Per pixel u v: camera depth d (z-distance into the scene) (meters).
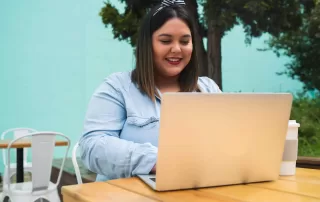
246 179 1.09
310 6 4.66
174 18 1.51
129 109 1.46
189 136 0.95
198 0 4.46
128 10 4.31
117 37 4.45
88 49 4.93
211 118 0.96
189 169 0.99
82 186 1.04
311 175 1.26
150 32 1.52
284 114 1.06
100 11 4.60
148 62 1.50
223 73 5.27
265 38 5.46
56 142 3.41
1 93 4.52
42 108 4.73
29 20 4.64
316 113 4.77
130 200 0.90
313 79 5.16
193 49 1.64
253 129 1.03
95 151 1.27
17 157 3.32
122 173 1.22
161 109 0.90
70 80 4.88
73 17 4.86
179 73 1.66
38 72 4.70
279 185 1.09
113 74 1.57
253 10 4.01
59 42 4.80
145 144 1.20
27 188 2.92
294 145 1.25
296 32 4.99
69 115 4.89
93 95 1.49
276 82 5.68
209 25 4.43
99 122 1.41
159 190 0.98
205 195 0.95
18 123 4.61
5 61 4.52
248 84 5.48
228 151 1.01
